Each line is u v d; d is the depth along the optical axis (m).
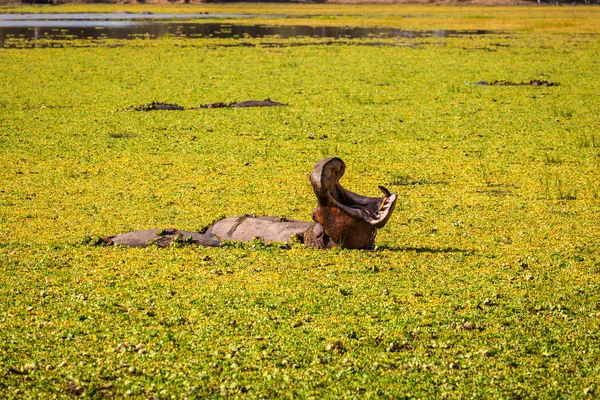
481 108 83.94
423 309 30.33
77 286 32.72
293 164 58.41
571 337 28.05
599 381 24.94
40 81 103.00
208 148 63.69
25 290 32.22
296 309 30.22
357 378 24.88
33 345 27.03
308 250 37.31
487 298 31.48
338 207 36.41
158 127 72.31
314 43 171.50
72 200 48.34
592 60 134.62
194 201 48.12
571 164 59.22
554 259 37.12
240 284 32.91
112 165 57.75
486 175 55.59
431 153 62.59
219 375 25.05
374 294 31.81
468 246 39.31
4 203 47.38
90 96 90.56
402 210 46.47
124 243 38.78
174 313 29.83
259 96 91.56
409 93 94.81
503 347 27.22
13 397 23.47
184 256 36.69
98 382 24.55
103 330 28.34
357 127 73.12
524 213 46.06
